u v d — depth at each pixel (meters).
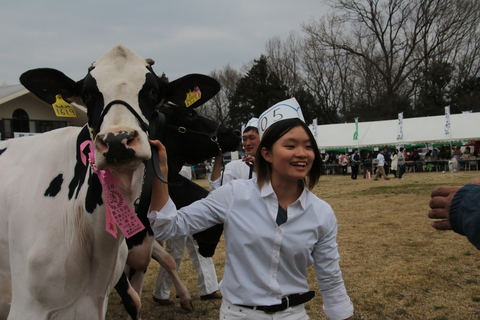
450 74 46.56
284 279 2.30
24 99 17.50
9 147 3.49
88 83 2.35
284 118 2.33
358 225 8.55
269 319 2.24
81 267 2.59
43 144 3.18
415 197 12.60
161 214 2.16
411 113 43.84
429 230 7.80
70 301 2.62
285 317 2.26
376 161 24.16
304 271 2.38
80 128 3.20
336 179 23.00
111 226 2.25
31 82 2.69
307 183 2.41
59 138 3.10
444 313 4.16
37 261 2.56
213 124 4.73
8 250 2.99
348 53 43.75
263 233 2.26
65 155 2.92
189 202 4.54
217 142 4.69
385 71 44.41
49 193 2.78
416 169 26.61
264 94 45.34
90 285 2.68
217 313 4.66
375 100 44.94
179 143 4.59
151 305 4.97
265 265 2.28
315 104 48.34
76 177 2.72
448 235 7.34
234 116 49.00
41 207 2.73
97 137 1.97
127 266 3.81
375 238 7.32
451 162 23.95
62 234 2.60
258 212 2.30
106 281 2.69
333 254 2.39
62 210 2.66
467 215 1.48
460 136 26.16
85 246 2.56
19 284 2.70
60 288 2.58
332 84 48.47
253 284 2.27
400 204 11.28
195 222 2.34
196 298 5.12
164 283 4.92
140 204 2.34
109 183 2.15
